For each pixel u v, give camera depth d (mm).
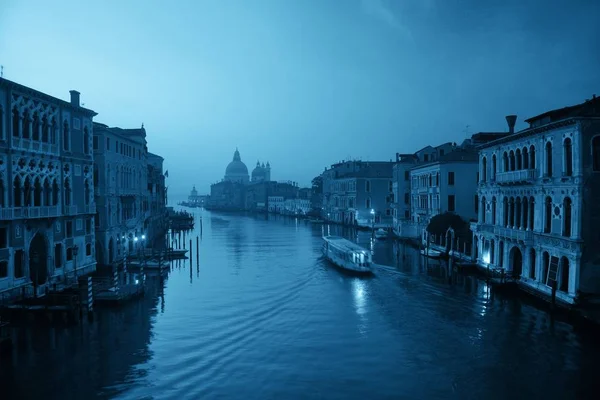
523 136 29625
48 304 24375
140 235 51438
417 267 40281
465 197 48500
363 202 84312
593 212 23859
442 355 19750
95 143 39250
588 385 16812
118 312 26578
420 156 62219
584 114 24266
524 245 29266
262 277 37750
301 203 135125
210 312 26672
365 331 23047
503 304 27141
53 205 30141
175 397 16125
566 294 24422
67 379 17453
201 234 76750
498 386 16859
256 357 19719
